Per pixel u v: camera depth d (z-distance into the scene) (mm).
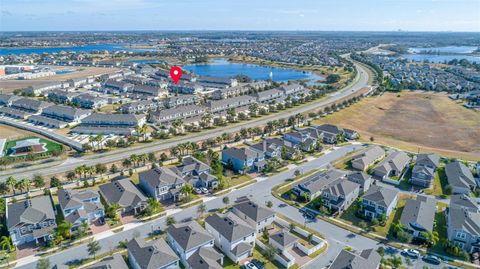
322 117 180875
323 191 94750
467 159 127562
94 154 126125
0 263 68938
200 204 93312
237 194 99812
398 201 96188
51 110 178000
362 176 102688
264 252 73062
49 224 79125
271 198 97875
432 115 193250
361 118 185500
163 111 173625
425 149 139375
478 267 69375
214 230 76688
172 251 68688
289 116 182250
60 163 117938
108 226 82375
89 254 71562
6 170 112125
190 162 112000
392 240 78312
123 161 115812
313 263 70375
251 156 115562
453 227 75875
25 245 75562
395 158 118562
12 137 145000
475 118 182750
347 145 142500
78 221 78875
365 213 89000
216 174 108812
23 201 84688
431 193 101000
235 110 186500
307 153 132750
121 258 67062
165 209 90688
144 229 81312
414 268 68500
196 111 184500
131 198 89875
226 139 142750
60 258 70625
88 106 199500
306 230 82375
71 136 146000
